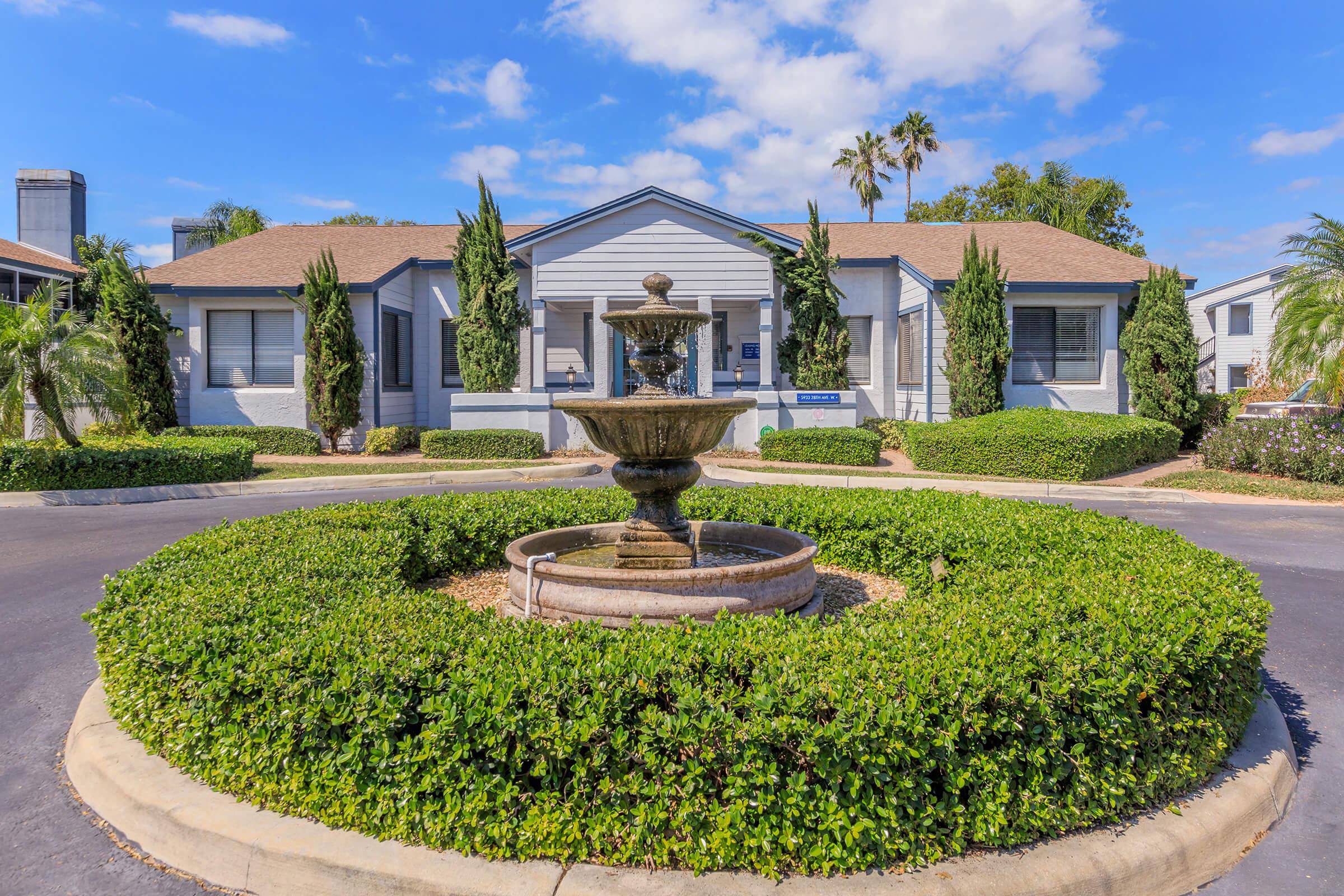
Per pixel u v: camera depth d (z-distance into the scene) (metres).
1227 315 34.50
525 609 5.05
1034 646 3.38
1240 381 34.28
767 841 2.84
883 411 19.92
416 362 20.64
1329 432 14.00
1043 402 17.84
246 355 18.72
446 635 3.58
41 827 3.49
